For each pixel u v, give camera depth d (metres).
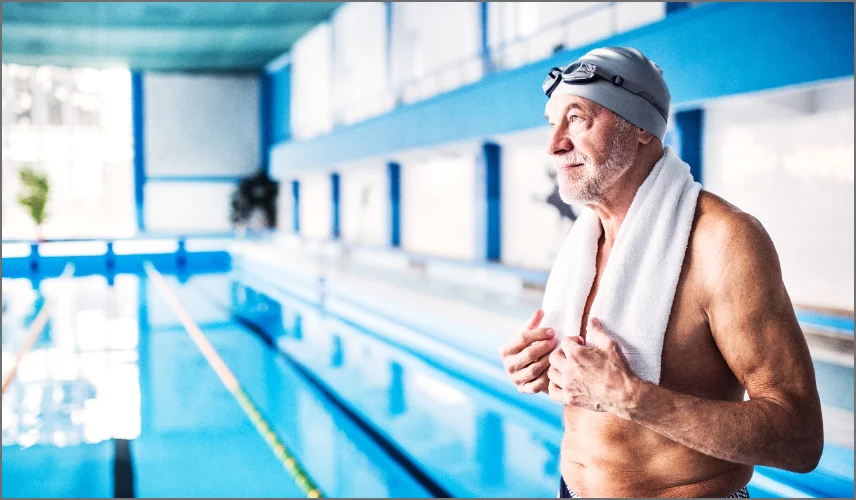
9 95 14.85
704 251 0.67
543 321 0.80
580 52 4.25
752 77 3.04
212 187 14.56
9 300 7.52
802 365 0.62
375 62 9.41
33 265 10.34
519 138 5.77
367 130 8.30
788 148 3.75
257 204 14.34
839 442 2.14
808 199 3.66
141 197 14.11
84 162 15.79
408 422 3.26
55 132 15.38
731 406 0.62
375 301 5.77
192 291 8.25
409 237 8.85
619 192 0.75
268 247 11.47
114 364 4.53
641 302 0.69
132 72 13.87
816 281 3.66
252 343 5.20
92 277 9.73
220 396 3.77
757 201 3.99
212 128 14.46
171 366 4.46
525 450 2.86
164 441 3.03
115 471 2.67
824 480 2.16
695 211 0.70
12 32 10.27
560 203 5.72
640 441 0.72
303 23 10.92
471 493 2.44
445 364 4.39
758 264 0.64
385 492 2.47
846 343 2.87
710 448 0.62
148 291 8.23
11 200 14.78
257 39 11.58
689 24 3.40
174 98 14.20
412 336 4.92
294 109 13.13
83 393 3.82
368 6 9.43
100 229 14.97
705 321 0.67
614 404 0.65
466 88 5.82
